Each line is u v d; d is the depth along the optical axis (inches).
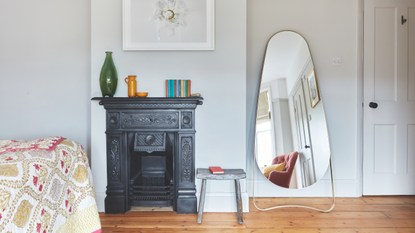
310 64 108.0
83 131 108.6
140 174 108.0
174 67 96.1
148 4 94.6
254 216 93.0
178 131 93.4
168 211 96.7
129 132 94.6
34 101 107.6
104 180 96.0
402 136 112.8
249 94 111.8
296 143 106.0
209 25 94.9
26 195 52.3
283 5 110.8
